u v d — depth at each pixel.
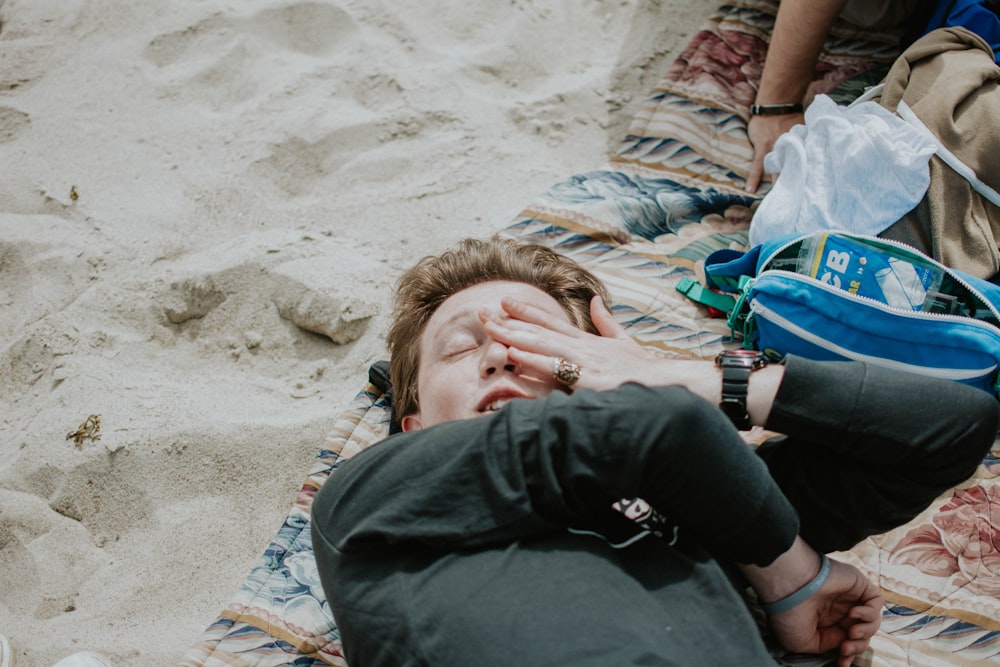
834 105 2.09
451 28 2.94
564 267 1.60
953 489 1.70
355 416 1.87
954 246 1.83
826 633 1.43
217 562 1.79
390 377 1.71
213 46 2.87
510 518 1.08
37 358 2.11
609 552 1.11
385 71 2.79
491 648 1.02
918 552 1.62
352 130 2.65
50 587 1.74
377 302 2.18
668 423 1.07
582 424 1.08
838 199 1.94
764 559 1.21
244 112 2.70
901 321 1.63
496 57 2.84
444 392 1.38
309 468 1.92
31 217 2.42
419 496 1.11
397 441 1.19
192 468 1.90
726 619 1.10
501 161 2.59
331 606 1.20
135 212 2.42
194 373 2.13
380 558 1.14
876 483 1.32
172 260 2.31
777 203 2.03
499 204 2.46
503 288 1.50
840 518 1.35
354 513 1.17
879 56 2.61
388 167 2.58
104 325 2.16
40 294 2.23
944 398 1.28
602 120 2.71
